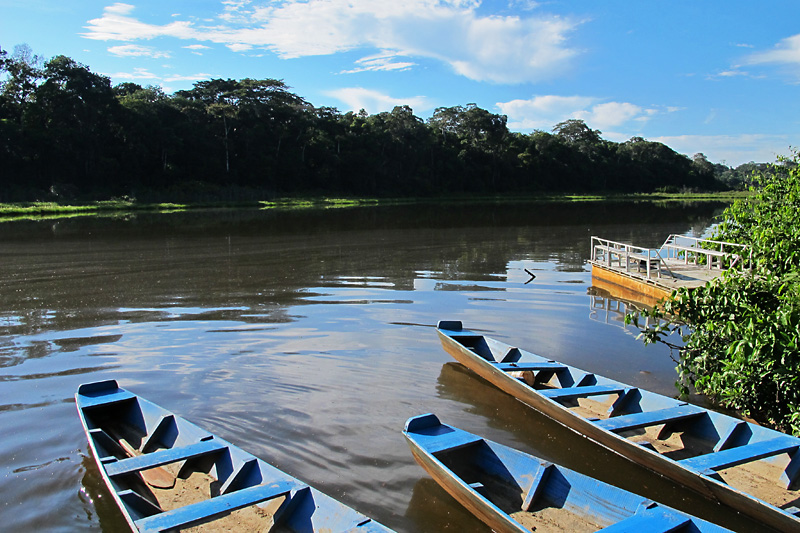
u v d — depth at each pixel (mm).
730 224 14219
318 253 21094
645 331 8555
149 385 8102
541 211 49062
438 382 8398
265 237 26422
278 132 75062
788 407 6836
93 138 57938
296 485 4898
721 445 6023
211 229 30141
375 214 44188
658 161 107562
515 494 5371
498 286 15109
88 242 23969
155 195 58219
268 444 6465
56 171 56094
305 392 7926
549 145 97375
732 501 5051
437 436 5750
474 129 94562
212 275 16516
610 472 6102
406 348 9820
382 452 6328
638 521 4262
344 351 9609
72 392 7852
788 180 10938
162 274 16641
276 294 13953
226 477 5562
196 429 5996
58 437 6602
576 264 18828
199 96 75375
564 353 9742
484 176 93750
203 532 4836
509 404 7734
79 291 14234
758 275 8414
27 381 8242
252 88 74938
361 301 13242
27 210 41031
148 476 5867
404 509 5332
